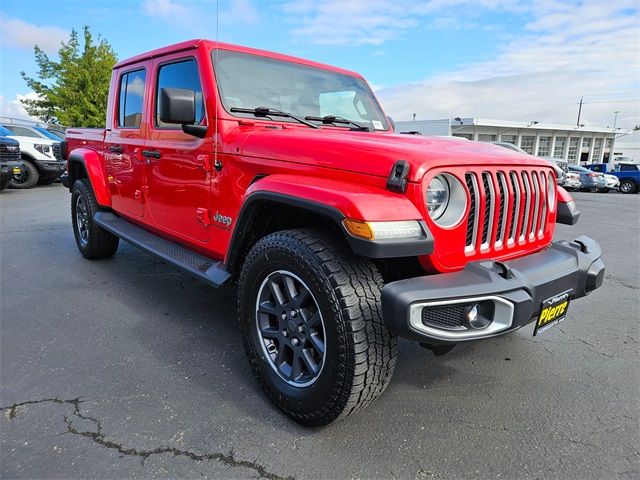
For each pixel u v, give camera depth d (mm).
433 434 2074
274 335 2199
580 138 45000
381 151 1966
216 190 2699
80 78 21672
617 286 4480
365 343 1822
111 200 4309
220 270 2607
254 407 2246
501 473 1839
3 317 3279
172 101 2420
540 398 2396
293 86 3107
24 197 10172
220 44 2871
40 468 1793
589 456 1949
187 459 1869
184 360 2703
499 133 40406
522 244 2336
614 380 2600
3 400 2246
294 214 2359
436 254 1927
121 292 3859
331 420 1992
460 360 2812
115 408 2203
